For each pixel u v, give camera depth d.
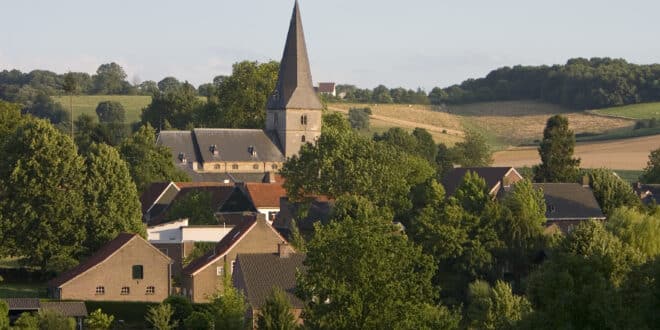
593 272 146.25
